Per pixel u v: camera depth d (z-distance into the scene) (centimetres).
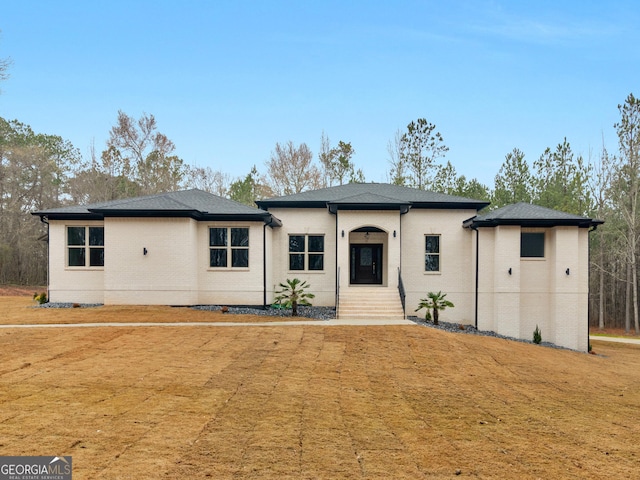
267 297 2370
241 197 5322
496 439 855
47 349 1352
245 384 1097
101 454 682
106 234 2169
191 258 2200
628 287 4131
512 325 2227
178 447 723
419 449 781
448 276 2533
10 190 4900
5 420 797
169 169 5575
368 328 1805
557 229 2222
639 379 1612
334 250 2583
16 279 4759
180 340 1518
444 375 1318
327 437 808
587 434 918
